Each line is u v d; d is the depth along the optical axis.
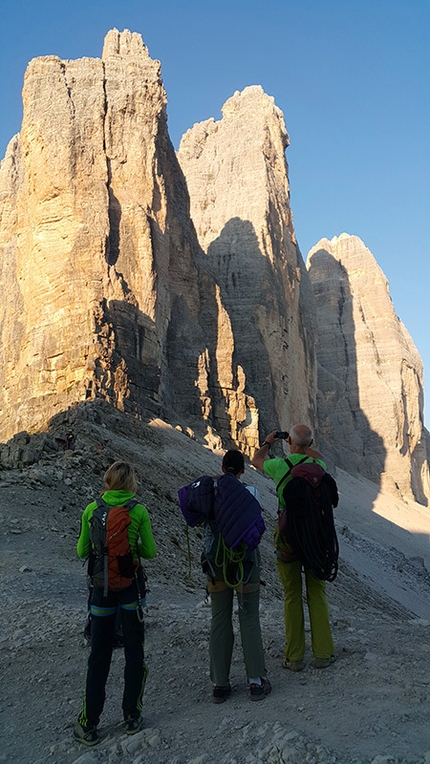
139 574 5.62
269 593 17.64
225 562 5.75
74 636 7.97
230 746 4.70
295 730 4.74
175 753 4.79
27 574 11.61
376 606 28.08
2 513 15.42
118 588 5.47
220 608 5.84
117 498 5.70
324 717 4.94
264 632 7.61
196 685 6.17
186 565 16.33
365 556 46.25
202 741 4.90
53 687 6.54
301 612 6.30
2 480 17.75
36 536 14.42
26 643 7.87
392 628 7.93
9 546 13.55
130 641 5.43
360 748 4.36
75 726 5.37
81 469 20.61
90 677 5.34
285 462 6.32
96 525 5.56
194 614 8.91
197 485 5.98
